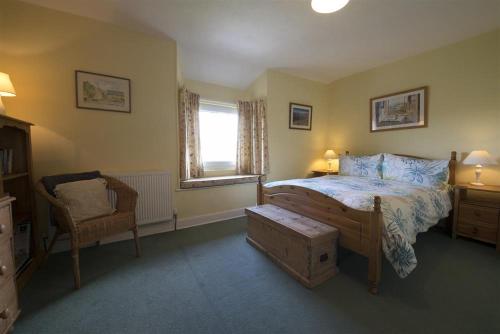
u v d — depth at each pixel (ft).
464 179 8.70
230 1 6.58
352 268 6.09
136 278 5.62
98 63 7.41
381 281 5.49
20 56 6.43
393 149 10.92
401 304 4.67
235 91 12.32
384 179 9.68
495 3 6.56
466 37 8.45
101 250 7.15
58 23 6.82
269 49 9.45
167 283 5.42
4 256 3.87
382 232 5.01
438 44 9.02
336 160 13.51
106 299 4.83
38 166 6.72
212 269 6.06
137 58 8.06
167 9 6.91
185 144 9.55
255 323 4.17
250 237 7.71
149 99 8.36
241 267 6.16
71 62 7.03
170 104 8.83
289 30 8.07
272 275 5.78
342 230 5.63
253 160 11.76
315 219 6.41
